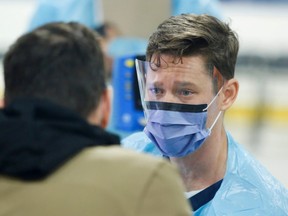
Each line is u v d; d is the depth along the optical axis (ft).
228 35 9.20
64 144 6.50
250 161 9.51
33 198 6.38
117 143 7.06
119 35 16.84
